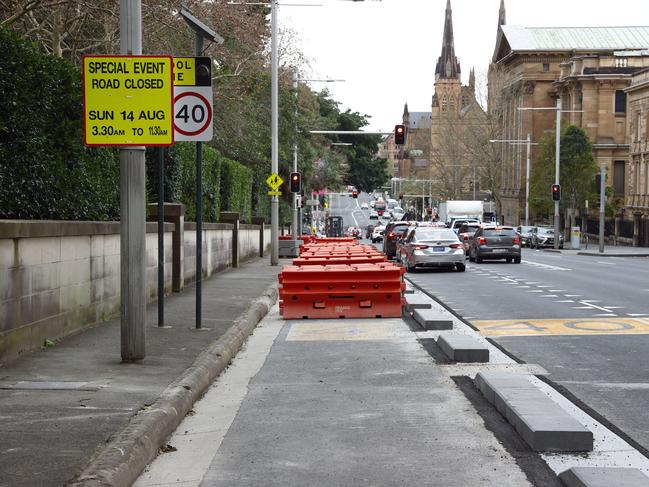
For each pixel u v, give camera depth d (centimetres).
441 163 11256
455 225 6544
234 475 639
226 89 3534
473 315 1686
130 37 1010
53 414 751
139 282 1027
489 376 930
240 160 4494
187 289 2125
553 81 10438
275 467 657
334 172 7206
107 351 1112
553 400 835
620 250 6022
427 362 1124
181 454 702
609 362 1113
